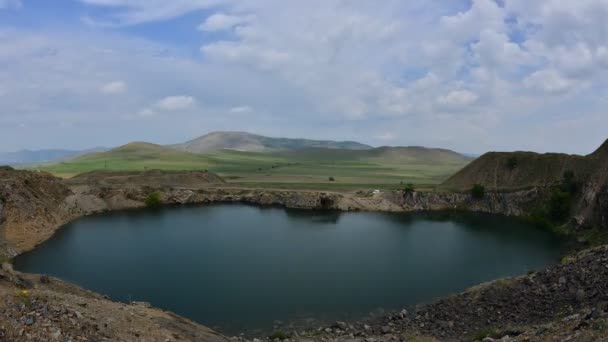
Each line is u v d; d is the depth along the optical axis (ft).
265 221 370.73
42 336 59.47
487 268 219.82
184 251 254.88
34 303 66.39
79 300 82.99
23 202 289.74
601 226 281.54
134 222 357.61
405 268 220.02
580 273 136.87
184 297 174.70
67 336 62.08
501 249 264.72
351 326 144.25
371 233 320.29
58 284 104.53
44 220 304.50
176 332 89.40
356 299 173.17
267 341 128.88
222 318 153.28
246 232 318.86
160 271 211.82
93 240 284.41
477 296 147.33
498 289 147.54
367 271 213.66
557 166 418.92
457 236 309.83
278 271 212.43
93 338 65.46
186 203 479.00
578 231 304.30
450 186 499.51
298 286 189.37
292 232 321.32
